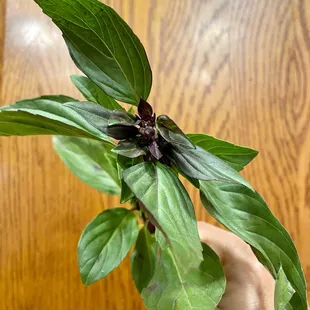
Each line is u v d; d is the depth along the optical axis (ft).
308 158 0.68
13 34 0.71
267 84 0.71
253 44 0.72
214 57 0.71
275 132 0.69
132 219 0.49
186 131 0.69
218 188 0.42
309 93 0.70
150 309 0.42
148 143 0.39
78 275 0.65
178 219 0.34
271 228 0.41
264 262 0.40
